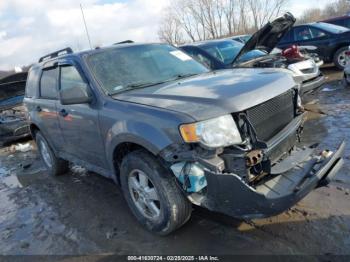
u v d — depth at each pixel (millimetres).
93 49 4211
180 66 4277
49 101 4723
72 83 4133
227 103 2820
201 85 3320
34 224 4082
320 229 3062
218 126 2734
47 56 5309
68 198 4645
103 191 4664
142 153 3213
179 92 3205
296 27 11805
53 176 5684
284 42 12078
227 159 2742
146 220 3430
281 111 3256
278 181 2893
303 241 2951
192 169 2770
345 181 3818
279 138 3080
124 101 3365
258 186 2838
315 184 2805
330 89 8594
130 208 3623
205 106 2809
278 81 3281
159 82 3834
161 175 3078
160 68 4117
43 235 3785
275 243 2986
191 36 34875
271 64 7148
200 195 2896
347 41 10828
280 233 3104
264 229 3197
